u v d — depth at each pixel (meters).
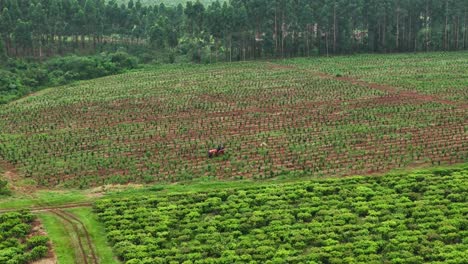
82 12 147.50
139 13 172.50
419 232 48.28
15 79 115.31
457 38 160.38
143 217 52.81
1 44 126.19
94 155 71.12
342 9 156.00
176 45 158.38
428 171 62.47
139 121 86.69
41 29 142.50
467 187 56.88
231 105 95.06
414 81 111.00
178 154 70.88
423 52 157.25
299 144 73.56
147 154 70.75
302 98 98.94
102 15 159.12
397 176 61.12
